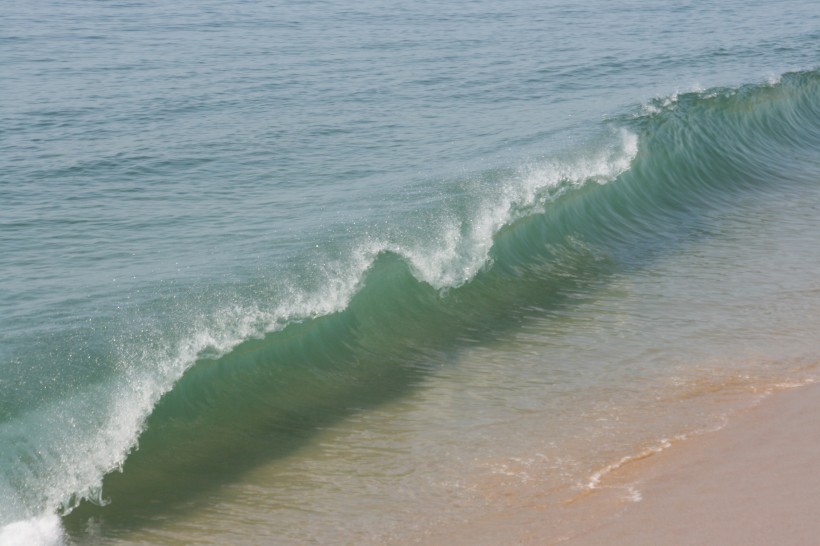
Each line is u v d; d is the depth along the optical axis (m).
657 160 19.30
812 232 16.61
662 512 7.89
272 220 15.15
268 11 38.09
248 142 19.75
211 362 10.74
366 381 11.04
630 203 17.47
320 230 14.52
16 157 18.52
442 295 13.20
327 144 19.67
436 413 10.24
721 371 11.02
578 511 8.07
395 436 9.74
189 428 9.73
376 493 8.66
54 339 10.93
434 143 19.67
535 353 11.80
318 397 10.59
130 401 9.83
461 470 8.98
